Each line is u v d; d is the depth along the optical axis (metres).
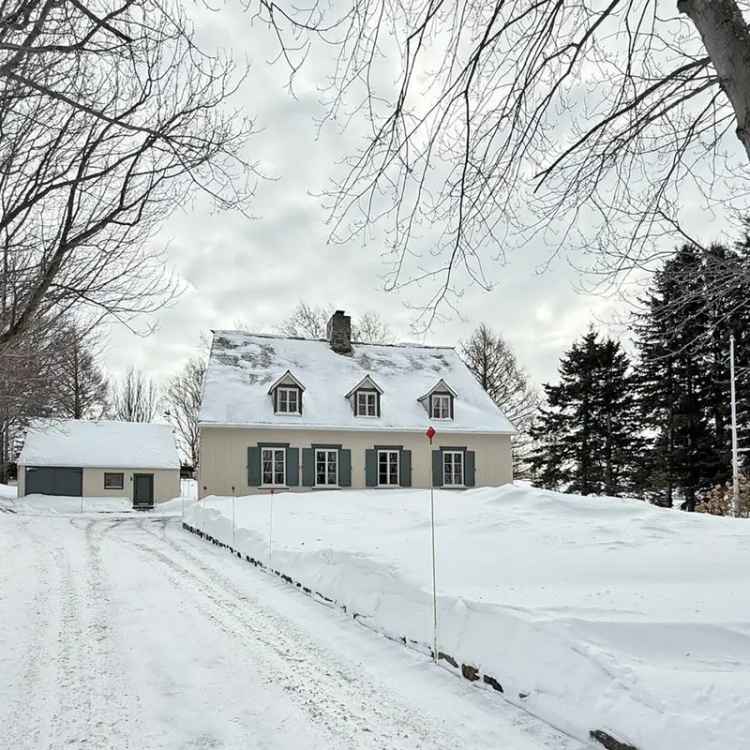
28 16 3.95
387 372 29.64
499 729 4.40
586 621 5.02
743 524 10.97
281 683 5.44
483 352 42.59
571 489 37.66
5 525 19.56
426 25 4.05
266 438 25.19
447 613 6.09
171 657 6.17
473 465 27.45
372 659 6.04
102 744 4.32
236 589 9.51
